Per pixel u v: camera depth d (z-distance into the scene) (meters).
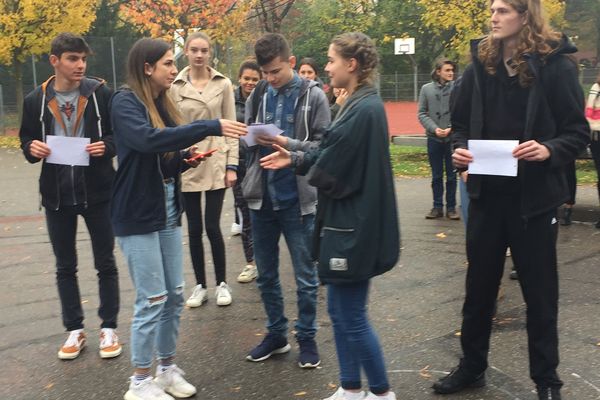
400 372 3.92
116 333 4.74
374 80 3.20
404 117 24.75
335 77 3.19
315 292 4.01
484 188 3.33
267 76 3.93
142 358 3.59
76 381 3.96
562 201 3.24
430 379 3.82
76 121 4.24
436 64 8.08
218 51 25.72
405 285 5.64
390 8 34.88
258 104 4.11
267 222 4.01
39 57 25.84
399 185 10.92
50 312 5.23
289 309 5.18
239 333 4.68
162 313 3.75
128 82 3.55
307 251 3.94
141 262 3.52
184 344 4.50
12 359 4.32
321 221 3.21
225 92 5.20
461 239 7.22
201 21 18.61
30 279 6.16
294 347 4.39
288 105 3.95
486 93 3.26
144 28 19.69
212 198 5.20
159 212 3.52
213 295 5.56
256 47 3.88
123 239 3.53
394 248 3.12
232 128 3.42
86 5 22.11
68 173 4.20
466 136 3.42
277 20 14.91
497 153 3.15
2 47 21.02
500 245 3.39
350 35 3.18
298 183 3.88
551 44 3.12
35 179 12.72
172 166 3.71
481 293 3.48
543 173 3.18
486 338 3.57
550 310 3.27
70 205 4.21
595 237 7.04
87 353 4.39
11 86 24.97
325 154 3.08
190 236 5.22
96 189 4.27
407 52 19.61
